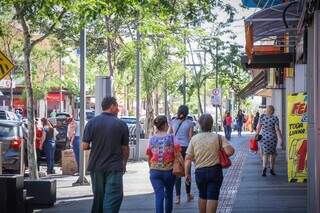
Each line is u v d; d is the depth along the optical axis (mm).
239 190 16594
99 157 10602
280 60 22938
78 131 22328
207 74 46438
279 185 17547
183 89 45469
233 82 49656
